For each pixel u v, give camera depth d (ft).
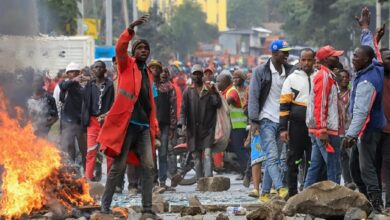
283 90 71.20
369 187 64.59
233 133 100.17
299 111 70.74
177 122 102.58
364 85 63.36
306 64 70.85
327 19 399.85
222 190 89.45
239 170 103.14
